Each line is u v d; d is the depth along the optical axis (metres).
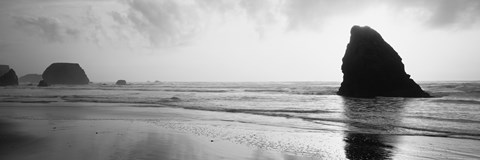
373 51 57.22
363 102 42.72
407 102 40.94
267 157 11.70
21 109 31.88
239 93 76.25
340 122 22.67
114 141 14.24
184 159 10.95
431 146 13.98
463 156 12.12
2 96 57.81
